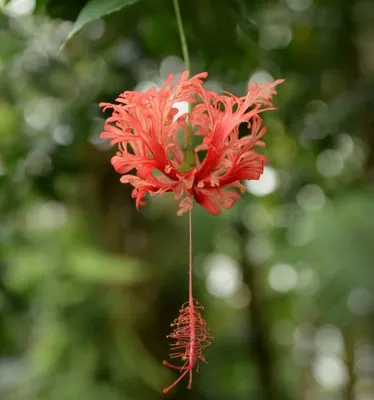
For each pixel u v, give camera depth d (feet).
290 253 14.57
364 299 12.73
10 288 11.63
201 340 5.92
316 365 21.27
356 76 12.78
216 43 9.32
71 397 15.25
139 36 9.95
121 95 5.59
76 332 15.93
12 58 11.23
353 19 12.19
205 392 18.16
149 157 5.75
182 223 16.89
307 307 17.34
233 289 20.12
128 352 15.85
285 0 12.03
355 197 13.43
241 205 14.70
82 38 10.63
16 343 16.84
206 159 5.79
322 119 12.01
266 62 11.21
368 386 20.84
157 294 16.26
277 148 13.01
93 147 11.64
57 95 11.30
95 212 15.31
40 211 16.08
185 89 5.63
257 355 18.37
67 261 15.03
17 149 10.09
